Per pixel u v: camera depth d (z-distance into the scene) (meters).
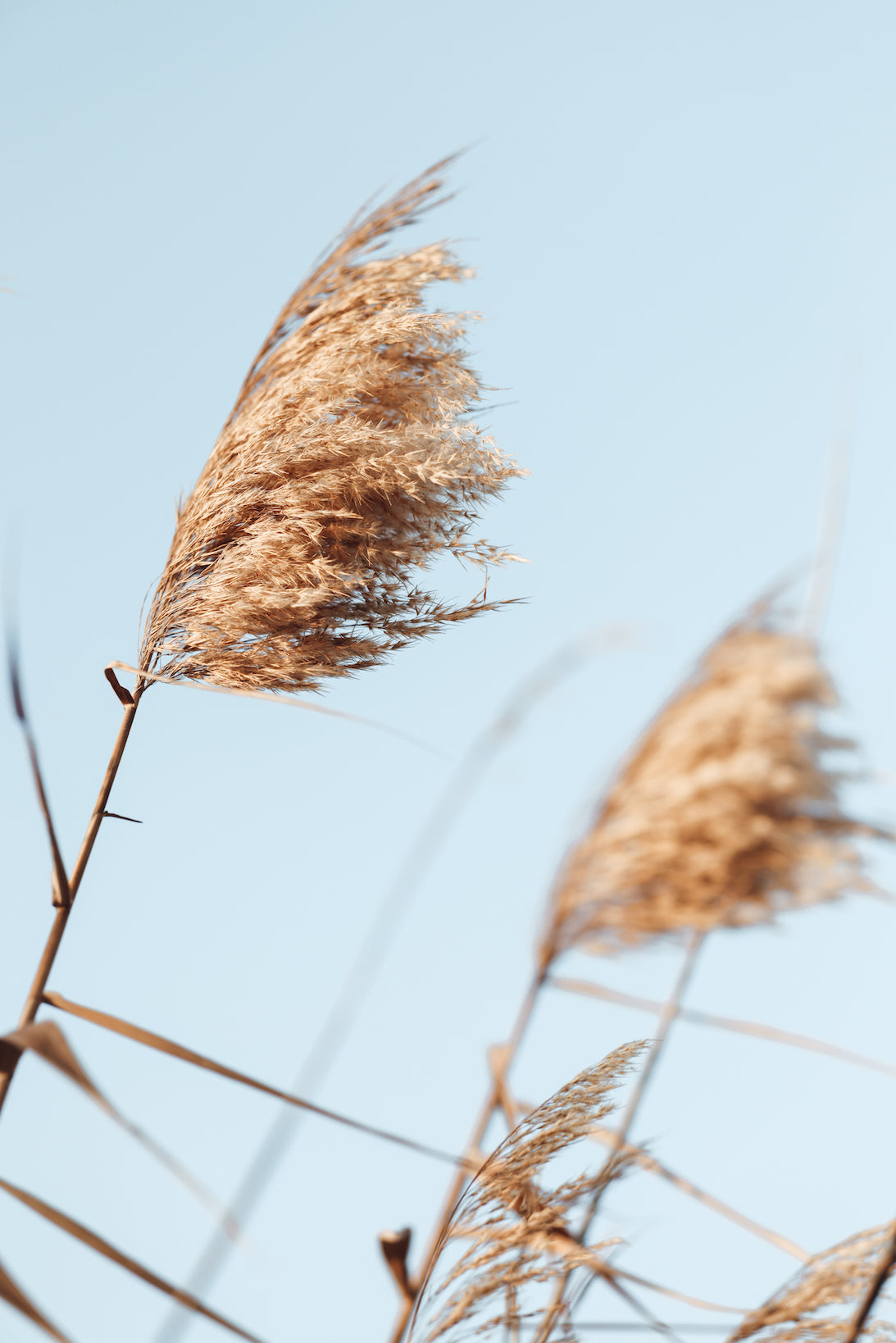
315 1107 1.50
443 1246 1.55
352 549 1.56
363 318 1.60
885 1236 1.59
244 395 1.62
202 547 1.58
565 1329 1.56
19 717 1.53
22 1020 1.52
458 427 1.57
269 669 1.57
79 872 1.55
